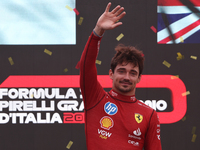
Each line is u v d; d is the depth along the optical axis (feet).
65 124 33.27
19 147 33.06
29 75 33.68
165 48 33.45
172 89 33.19
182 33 33.47
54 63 33.73
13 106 33.53
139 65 13.78
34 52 33.78
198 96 32.99
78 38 33.76
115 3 33.81
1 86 33.60
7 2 33.86
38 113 33.42
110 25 11.69
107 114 12.96
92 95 13.20
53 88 33.65
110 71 14.37
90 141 12.64
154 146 13.10
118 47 14.21
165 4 33.73
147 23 33.60
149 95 33.35
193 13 33.53
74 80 33.71
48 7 33.94
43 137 33.12
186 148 32.60
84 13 33.81
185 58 33.32
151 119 13.25
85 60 12.57
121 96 13.53
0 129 33.27
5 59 33.68
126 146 12.39
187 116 32.94
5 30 33.76
